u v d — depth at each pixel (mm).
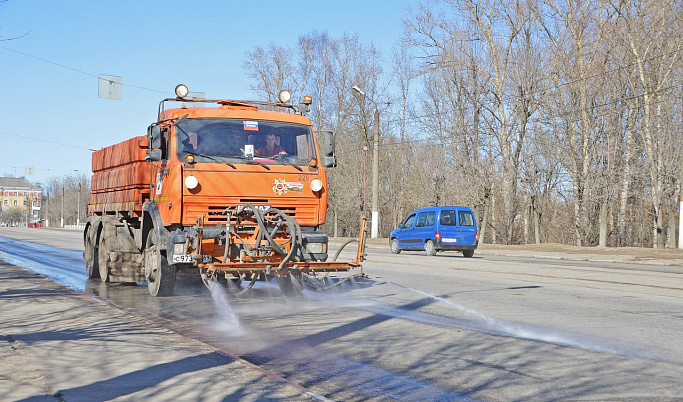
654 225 44406
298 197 11172
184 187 10570
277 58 58688
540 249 34312
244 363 6125
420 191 55156
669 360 6582
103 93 27531
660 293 12289
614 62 39781
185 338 7340
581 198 41969
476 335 7941
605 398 5219
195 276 14656
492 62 44375
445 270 17875
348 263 11219
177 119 10852
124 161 13586
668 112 38812
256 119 11250
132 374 5664
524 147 45219
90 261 15461
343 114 60844
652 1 37531
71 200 139375
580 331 8203
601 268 19484
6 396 4926
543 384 5668
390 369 6250
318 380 5859
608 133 40250
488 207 46375
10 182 196750
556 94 42312
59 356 6316
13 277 14750
